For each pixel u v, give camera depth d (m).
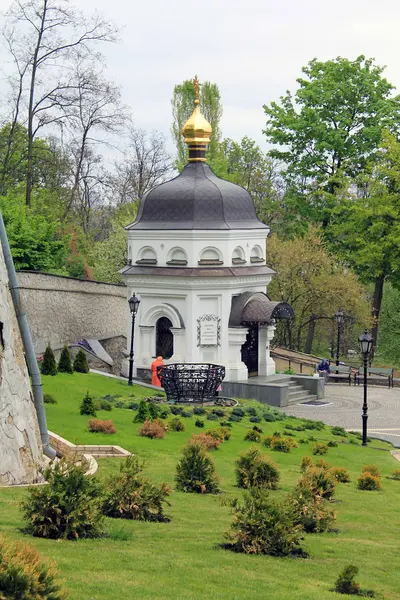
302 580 16.36
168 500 22.83
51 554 15.64
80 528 17.44
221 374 42.78
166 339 51.12
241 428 37.00
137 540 17.91
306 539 20.16
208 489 24.64
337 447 36.06
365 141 71.56
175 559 16.52
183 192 50.56
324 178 71.19
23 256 51.31
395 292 80.50
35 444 22.12
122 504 20.11
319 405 48.91
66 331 51.50
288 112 73.19
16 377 21.72
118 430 32.91
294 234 74.62
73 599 13.24
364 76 70.75
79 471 17.89
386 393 53.69
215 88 85.12
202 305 50.00
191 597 14.22
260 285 52.06
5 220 51.62
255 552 17.92
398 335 77.94
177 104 85.88
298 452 33.97
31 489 17.61
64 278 51.12
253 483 25.86
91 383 43.03
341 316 62.03
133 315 45.97
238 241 50.47
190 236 49.53
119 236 68.81
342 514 23.77
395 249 66.50
